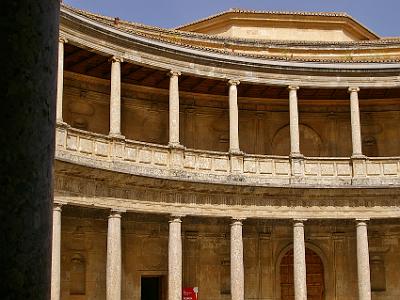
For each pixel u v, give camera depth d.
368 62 35.47
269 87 35.69
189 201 31.81
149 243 34.47
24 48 4.60
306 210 33.66
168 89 36.31
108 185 29.28
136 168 30.22
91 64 32.38
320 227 37.38
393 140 38.88
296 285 32.78
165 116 36.50
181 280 31.64
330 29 44.69
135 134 35.41
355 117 34.91
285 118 38.75
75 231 32.28
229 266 36.00
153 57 31.80
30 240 4.51
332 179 34.22
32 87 4.62
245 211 32.88
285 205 33.50
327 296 36.94
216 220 36.16
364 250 33.44
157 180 30.45
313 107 39.03
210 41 39.03
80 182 28.19
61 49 28.22
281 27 44.31
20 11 4.60
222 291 35.72
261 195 33.19
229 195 32.75
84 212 32.47
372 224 37.56
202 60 33.09
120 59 30.67
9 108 4.53
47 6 4.76
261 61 34.31
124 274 33.44
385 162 34.69
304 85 34.91
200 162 32.44
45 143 4.70
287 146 38.53
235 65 33.84
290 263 37.16
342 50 40.81
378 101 38.97
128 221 33.91
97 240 32.94
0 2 4.57
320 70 34.91
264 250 36.78
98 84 34.59
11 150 4.51
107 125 34.62
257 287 36.31
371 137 38.91
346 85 35.16
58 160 26.47
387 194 33.94
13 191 4.48
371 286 37.19
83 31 29.20
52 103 4.78
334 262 37.31
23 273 4.43
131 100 35.59
